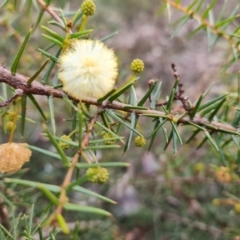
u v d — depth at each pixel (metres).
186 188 0.29
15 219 0.17
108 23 0.42
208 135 0.14
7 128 0.16
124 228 0.32
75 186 0.09
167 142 0.14
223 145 0.17
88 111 0.13
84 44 0.12
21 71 0.27
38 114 0.29
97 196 0.10
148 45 0.44
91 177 0.10
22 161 0.12
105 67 0.12
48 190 0.09
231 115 0.22
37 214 0.23
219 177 0.21
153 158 0.32
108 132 0.13
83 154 0.10
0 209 0.18
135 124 0.13
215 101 0.15
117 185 0.31
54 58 0.13
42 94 0.12
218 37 0.19
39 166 0.31
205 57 0.43
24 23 0.28
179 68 0.43
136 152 0.32
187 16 0.19
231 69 0.29
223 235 0.26
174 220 0.29
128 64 0.39
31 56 0.27
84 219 0.28
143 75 0.42
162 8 0.19
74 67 0.12
